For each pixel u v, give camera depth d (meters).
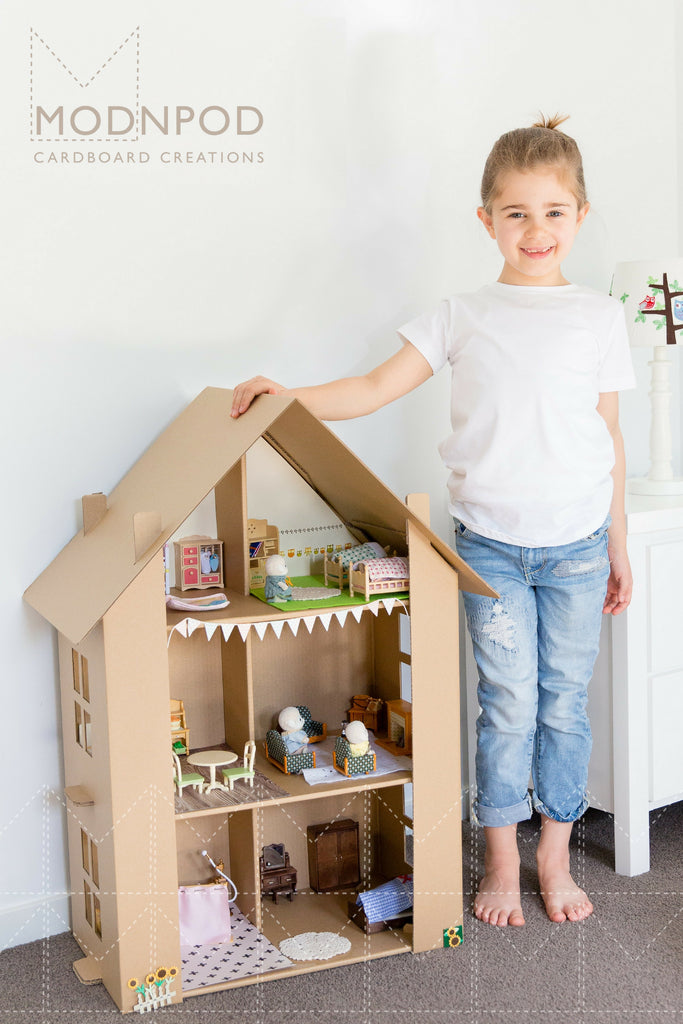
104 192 1.73
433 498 2.12
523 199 1.68
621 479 1.85
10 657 1.72
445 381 2.10
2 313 1.67
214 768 1.67
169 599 1.59
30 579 1.73
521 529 1.71
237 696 1.74
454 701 1.68
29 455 1.71
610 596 1.89
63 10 1.68
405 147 2.01
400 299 2.04
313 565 1.94
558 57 2.21
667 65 2.41
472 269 2.12
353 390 1.73
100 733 1.51
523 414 1.69
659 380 2.17
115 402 1.78
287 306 1.92
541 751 1.85
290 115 1.88
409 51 2.00
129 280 1.77
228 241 1.85
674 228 2.47
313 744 1.85
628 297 2.14
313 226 1.93
